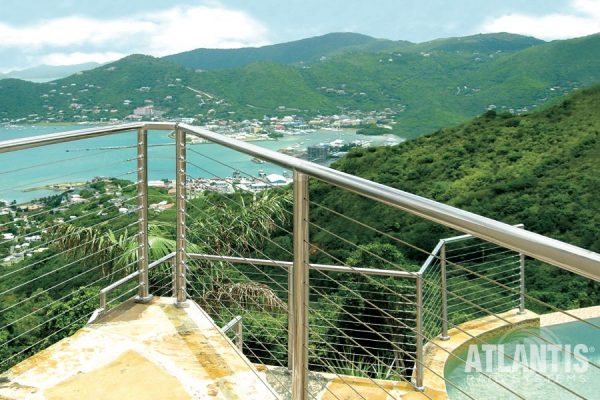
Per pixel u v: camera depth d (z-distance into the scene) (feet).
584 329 20.93
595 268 3.37
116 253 20.59
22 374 9.07
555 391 15.87
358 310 17.03
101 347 9.93
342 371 14.25
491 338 19.40
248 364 9.37
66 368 9.25
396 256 29.99
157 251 18.47
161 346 9.96
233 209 19.06
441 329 18.70
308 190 7.04
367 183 5.66
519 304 21.17
